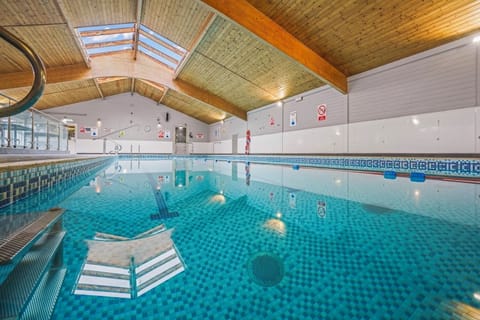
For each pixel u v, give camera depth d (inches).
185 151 620.1
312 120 301.3
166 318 36.8
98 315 36.7
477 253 59.5
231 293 43.3
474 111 163.0
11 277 34.7
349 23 180.1
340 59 226.2
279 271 51.5
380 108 221.8
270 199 128.5
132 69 351.9
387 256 58.3
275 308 39.5
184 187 169.3
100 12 220.7
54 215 48.2
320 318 37.1
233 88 358.6
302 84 293.1
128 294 42.3
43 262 39.1
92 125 525.7
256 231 77.0
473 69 163.5
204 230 78.1
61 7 189.5
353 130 247.3
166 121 598.5
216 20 214.2
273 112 376.5
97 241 66.8
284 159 351.6
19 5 181.3
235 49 254.8
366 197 131.4
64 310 37.1
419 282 46.7
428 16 157.5
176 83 377.1
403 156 201.2
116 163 417.7
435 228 79.4
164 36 276.7
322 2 169.3
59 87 384.5
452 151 173.3
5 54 242.5
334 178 206.4
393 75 211.0
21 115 187.0
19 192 94.1
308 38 207.6
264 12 191.0
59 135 263.1
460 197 125.7
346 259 57.0
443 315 37.3
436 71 182.9
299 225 83.6
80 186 166.2
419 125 192.9
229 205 114.4
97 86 439.2
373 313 38.1
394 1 152.9
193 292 43.5
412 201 119.6
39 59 44.7
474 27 158.1
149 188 164.1
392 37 182.5
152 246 64.2
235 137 498.0
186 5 210.5
